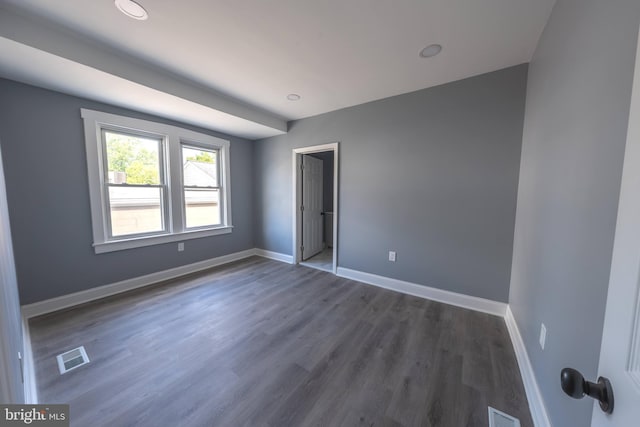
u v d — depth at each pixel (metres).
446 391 1.44
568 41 1.19
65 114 2.33
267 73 2.29
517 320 1.91
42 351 1.75
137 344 1.85
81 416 1.26
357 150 3.11
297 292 2.85
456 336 1.99
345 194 3.25
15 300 1.55
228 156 3.93
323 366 1.64
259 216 4.39
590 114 0.93
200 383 1.49
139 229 2.98
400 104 2.75
